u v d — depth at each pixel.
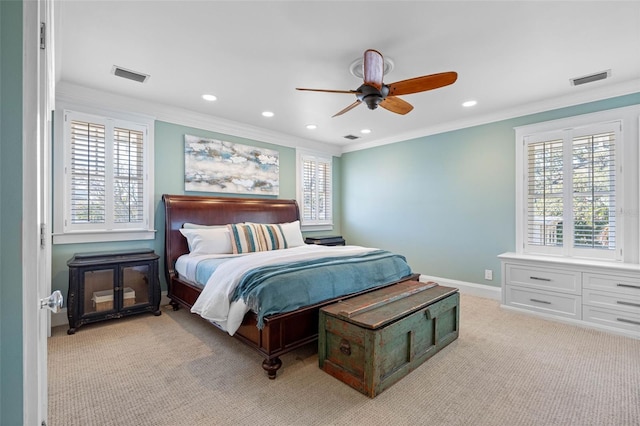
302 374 2.08
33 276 0.65
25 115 0.63
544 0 1.82
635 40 2.24
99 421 1.60
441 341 2.44
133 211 3.47
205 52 2.42
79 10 1.89
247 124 4.36
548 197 3.49
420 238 4.68
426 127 4.48
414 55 2.45
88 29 2.10
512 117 3.75
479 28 2.10
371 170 5.39
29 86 0.64
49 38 1.45
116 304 2.99
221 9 1.90
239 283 2.26
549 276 3.17
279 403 1.76
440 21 2.03
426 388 1.91
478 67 2.65
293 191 5.15
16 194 0.61
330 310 2.09
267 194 4.76
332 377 2.04
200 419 1.63
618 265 2.84
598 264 2.90
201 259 3.13
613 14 1.94
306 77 2.84
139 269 3.19
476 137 4.07
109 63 2.59
